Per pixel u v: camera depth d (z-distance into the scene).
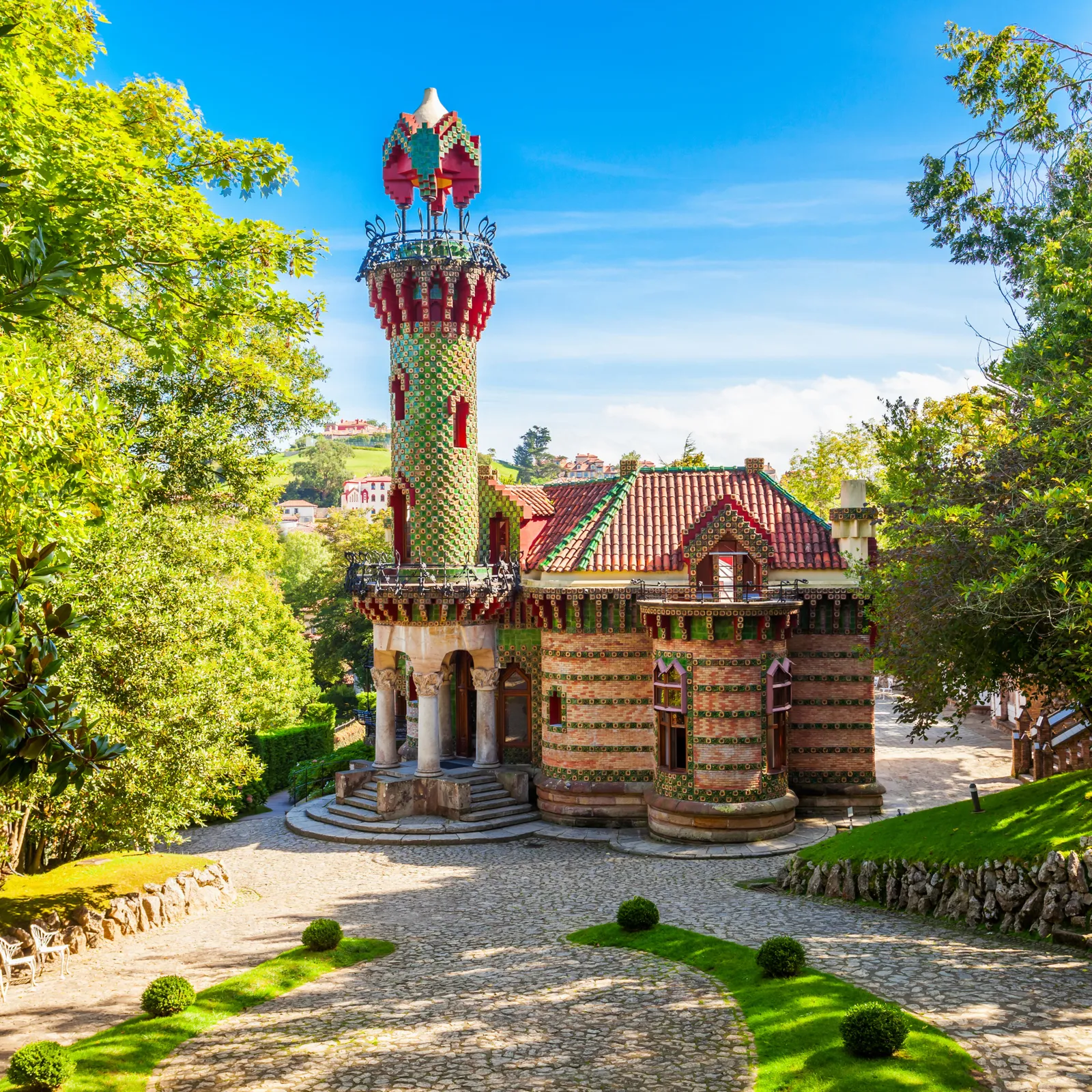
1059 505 21.44
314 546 99.62
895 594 27.08
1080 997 18.45
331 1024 20.11
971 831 26.75
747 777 37.47
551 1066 17.50
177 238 19.50
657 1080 16.73
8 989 24.25
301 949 25.27
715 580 41.06
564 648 41.56
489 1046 18.55
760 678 37.72
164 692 28.94
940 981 19.80
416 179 43.84
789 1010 18.64
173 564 33.69
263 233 21.36
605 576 41.16
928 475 27.11
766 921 25.75
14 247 14.37
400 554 44.41
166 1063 18.53
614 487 45.00
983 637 26.16
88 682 27.03
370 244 43.34
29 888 29.31
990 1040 16.80
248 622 40.69
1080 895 22.28
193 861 33.09
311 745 59.03
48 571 10.23
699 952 22.88
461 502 43.19
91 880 30.16
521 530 45.00
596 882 32.38
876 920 25.42
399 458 43.47
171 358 20.75
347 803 43.72
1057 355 26.84
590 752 41.16
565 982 21.81
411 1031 19.45
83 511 19.89
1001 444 26.55
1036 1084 15.21
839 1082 15.58
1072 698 28.20
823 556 41.00
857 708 40.97
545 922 27.62
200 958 25.75
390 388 44.06
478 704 44.66
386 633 43.31
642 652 40.97
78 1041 19.92
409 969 23.59
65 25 21.08
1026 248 30.11
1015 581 21.08
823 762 41.12
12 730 9.20
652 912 25.42
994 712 65.75
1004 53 31.61
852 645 40.88
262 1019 20.62
